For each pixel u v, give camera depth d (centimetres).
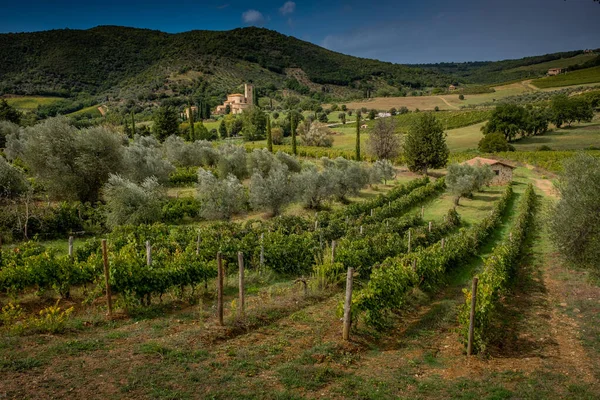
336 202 3800
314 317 1169
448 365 925
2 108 6794
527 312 1355
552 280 1695
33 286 1198
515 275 1781
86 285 1306
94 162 2856
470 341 967
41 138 2795
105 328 995
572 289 1552
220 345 915
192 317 1102
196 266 1306
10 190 2411
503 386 815
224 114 14100
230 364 820
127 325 1027
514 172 5512
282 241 1825
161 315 1125
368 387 779
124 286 1120
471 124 10312
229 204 2892
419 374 866
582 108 8819
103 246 1053
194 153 5150
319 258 1752
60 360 780
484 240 2434
